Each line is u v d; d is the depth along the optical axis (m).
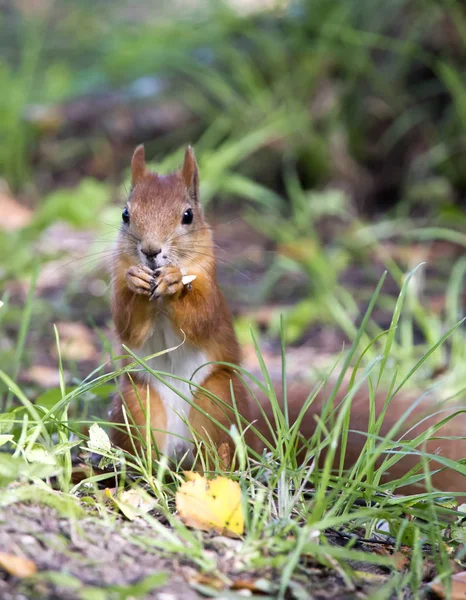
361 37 18.48
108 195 17.86
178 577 5.08
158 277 7.22
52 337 12.20
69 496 5.88
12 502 5.46
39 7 27.34
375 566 5.65
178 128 19.64
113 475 6.46
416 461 7.84
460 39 18.16
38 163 19.50
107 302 13.67
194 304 7.47
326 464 5.60
